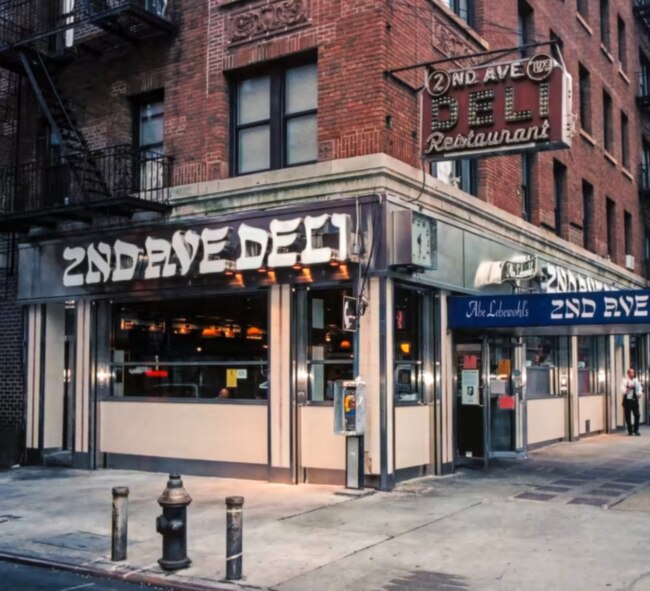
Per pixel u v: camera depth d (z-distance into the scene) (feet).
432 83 39.42
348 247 38.78
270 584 23.47
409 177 40.93
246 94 45.83
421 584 23.20
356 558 26.08
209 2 46.24
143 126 49.55
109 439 48.49
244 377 43.93
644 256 90.58
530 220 59.62
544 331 46.52
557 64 36.78
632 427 74.84
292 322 41.65
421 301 43.86
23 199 52.08
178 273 44.19
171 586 23.73
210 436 44.52
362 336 39.22
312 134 43.11
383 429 38.52
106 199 43.75
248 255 42.04
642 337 91.25
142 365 48.11
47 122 52.34
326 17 41.86
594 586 22.71
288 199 41.75
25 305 52.70
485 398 47.83
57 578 25.11
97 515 34.04
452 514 32.89
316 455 40.86
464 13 50.96
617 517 32.27
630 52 88.22
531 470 46.55
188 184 45.34
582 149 70.54
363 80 40.27
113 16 45.37
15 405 53.01
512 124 37.55
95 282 47.88
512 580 23.44
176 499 25.12
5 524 32.45
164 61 47.60
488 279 48.65
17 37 51.93
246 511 33.83
